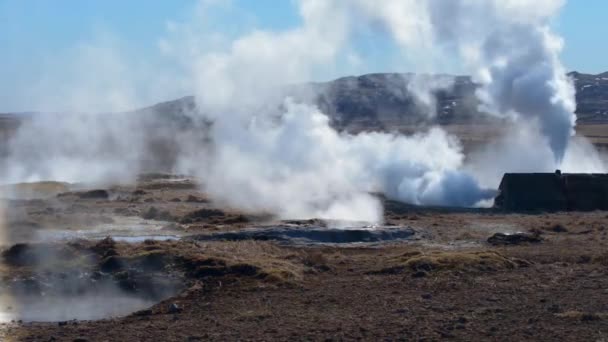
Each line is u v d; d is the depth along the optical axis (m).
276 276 38.00
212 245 46.94
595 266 41.41
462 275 38.81
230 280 38.03
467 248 49.03
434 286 36.22
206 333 28.25
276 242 50.88
